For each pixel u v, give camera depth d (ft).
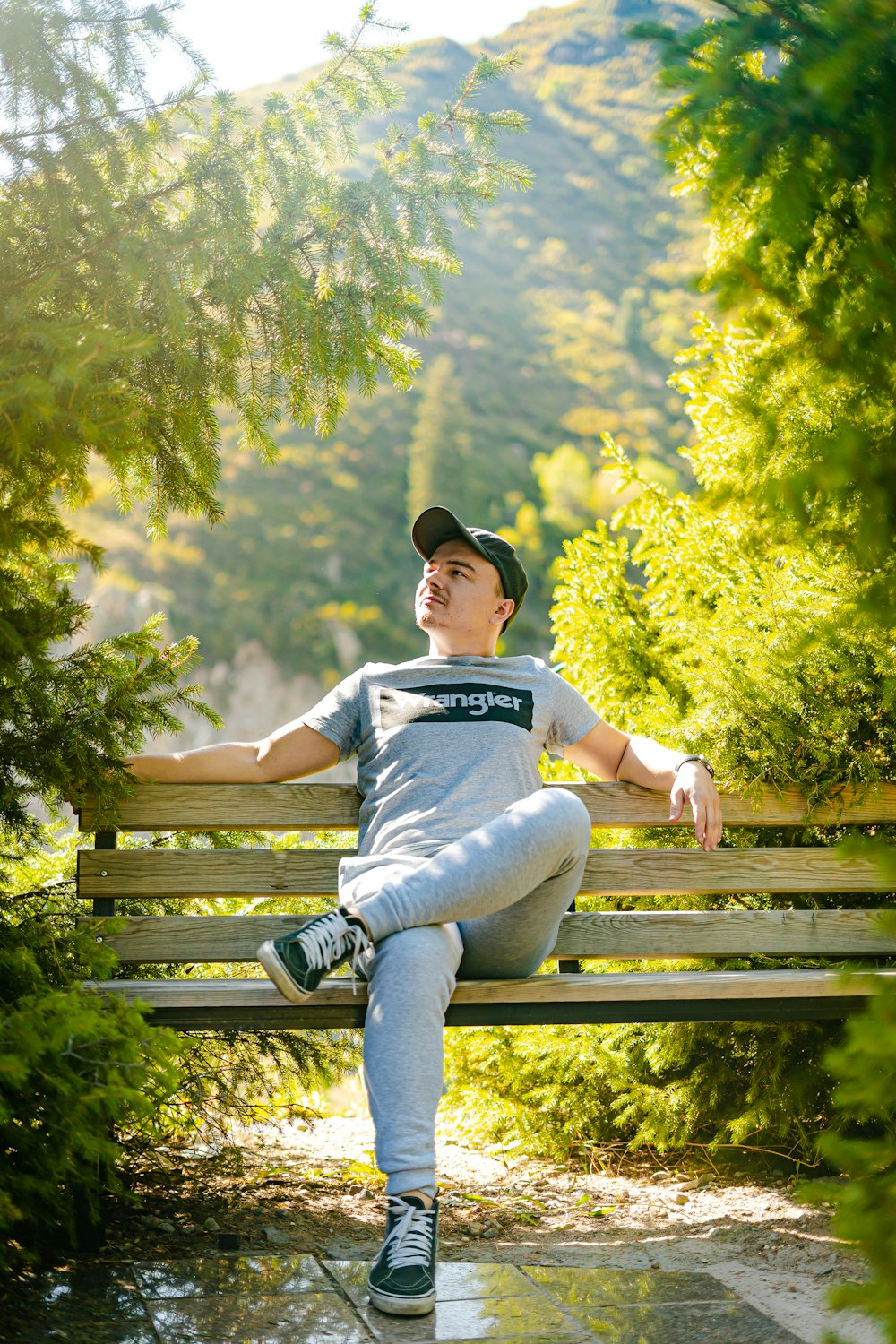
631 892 9.59
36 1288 6.53
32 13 7.07
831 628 4.50
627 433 108.37
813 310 4.55
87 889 8.70
